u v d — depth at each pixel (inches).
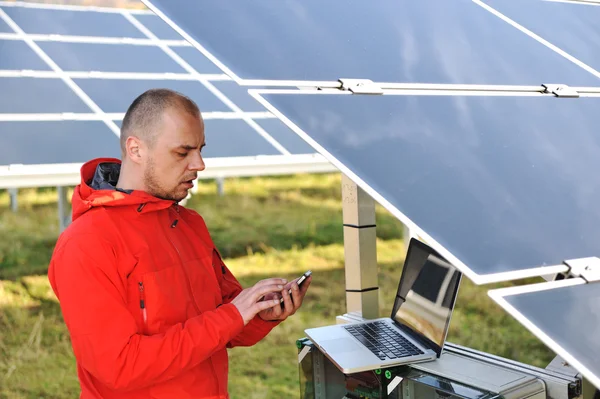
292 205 431.2
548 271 49.0
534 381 80.4
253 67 64.3
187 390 74.3
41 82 235.9
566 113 71.7
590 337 44.9
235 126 235.3
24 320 241.1
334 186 487.2
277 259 322.7
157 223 76.0
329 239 358.0
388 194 51.6
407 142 58.9
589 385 81.4
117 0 684.1
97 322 67.6
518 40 87.7
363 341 95.5
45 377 198.8
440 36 81.4
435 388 80.1
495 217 52.2
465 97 69.3
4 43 258.2
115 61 264.2
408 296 101.6
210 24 68.7
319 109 60.6
